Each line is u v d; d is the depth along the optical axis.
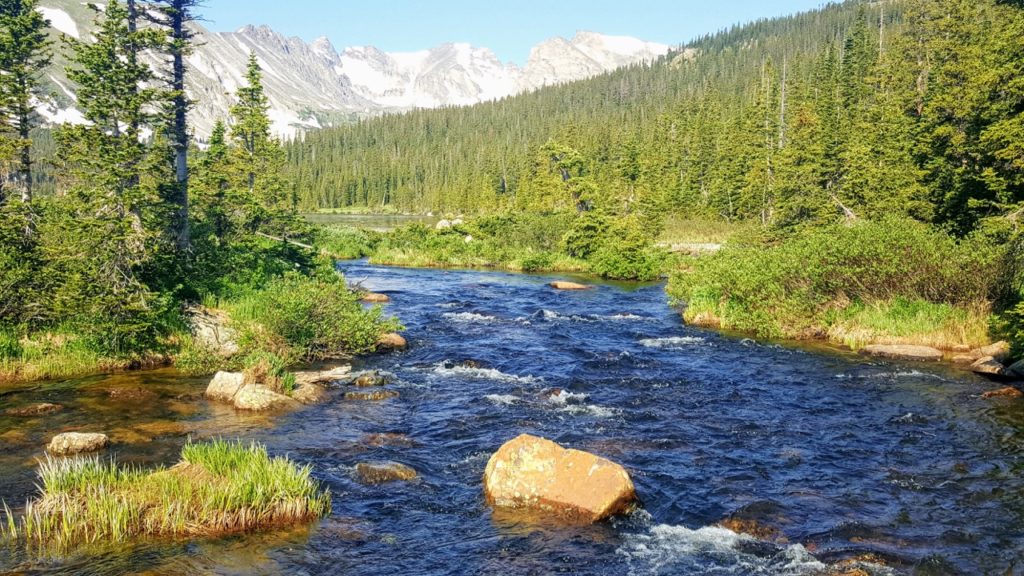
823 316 24.88
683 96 163.50
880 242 23.98
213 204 33.41
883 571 8.16
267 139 45.94
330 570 8.05
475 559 8.48
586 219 56.25
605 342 24.30
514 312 31.52
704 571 8.20
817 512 9.95
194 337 20.88
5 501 9.72
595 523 9.58
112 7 22.77
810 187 43.69
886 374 18.97
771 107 96.56
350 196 185.12
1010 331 19.27
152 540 8.53
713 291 29.05
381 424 14.36
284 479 9.70
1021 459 12.16
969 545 8.88
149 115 23.06
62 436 12.08
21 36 23.56
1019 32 26.38
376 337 22.56
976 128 29.16
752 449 12.84
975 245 22.94
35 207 23.31
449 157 192.38
